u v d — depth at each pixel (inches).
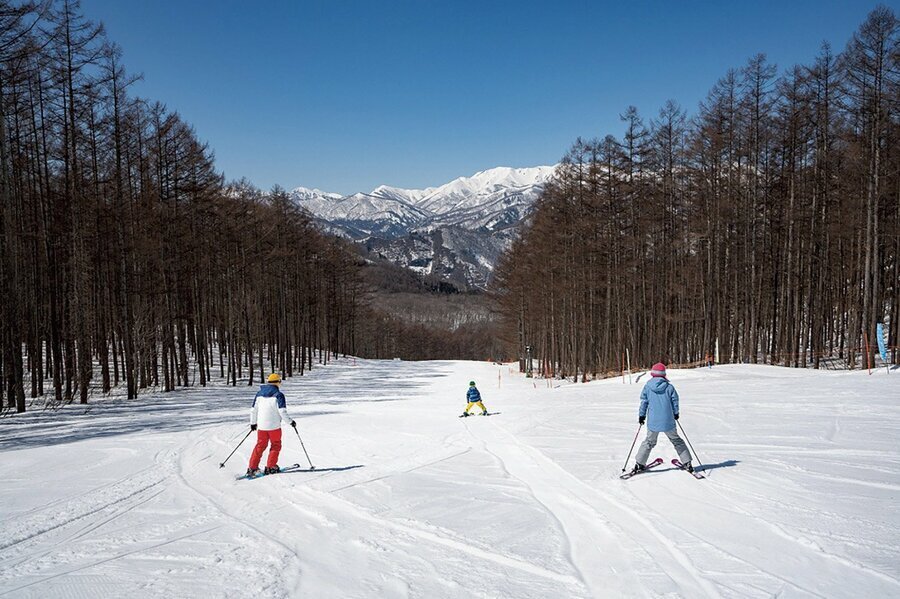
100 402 856.3
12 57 655.1
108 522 247.4
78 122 829.8
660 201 1205.1
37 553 207.6
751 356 1158.3
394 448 439.5
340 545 212.1
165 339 1051.3
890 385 616.1
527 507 259.9
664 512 242.5
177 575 183.0
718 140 1108.5
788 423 432.5
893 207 1031.0
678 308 1312.7
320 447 447.2
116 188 895.1
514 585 171.9
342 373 1844.2
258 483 323.0
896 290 1084.5
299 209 1729.8
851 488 259.3
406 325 4913.9
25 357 1238.3
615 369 1418.6
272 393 351.9
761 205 1178.0
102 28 812.0
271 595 165.5
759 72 1098.7
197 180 1059.9
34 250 924.0
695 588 166.9
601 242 1192.2
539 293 1512.1
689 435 413.7
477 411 701.3
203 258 1170.6
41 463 385.4
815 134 1041.5
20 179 880.9
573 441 432.1
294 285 1793.8
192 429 548.7
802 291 1162.6
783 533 208.2
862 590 160.4
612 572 181.3
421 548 207.5
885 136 877.2
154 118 1002.1
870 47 854.5
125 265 900.6
